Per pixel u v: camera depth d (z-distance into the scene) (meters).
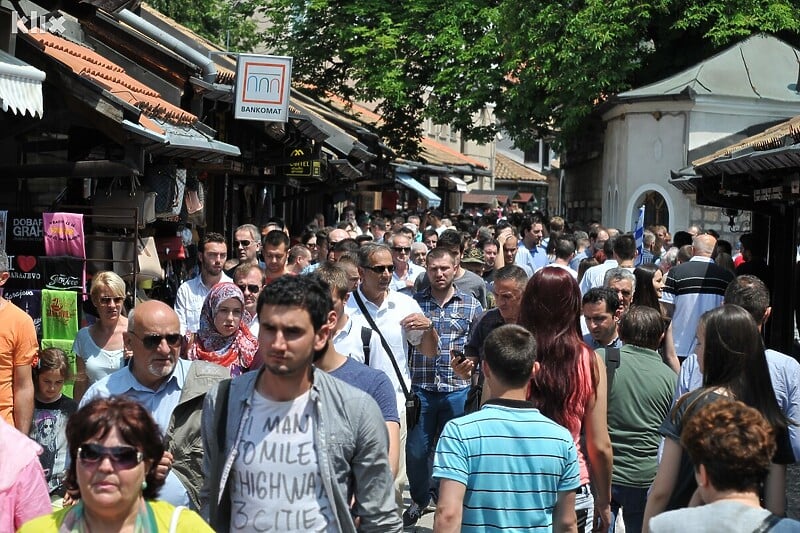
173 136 10.50
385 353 7.52
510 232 16.02
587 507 6.05
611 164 30.23
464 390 9.02
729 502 3.91
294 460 4.46
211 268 9.88
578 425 6.00
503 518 5.01
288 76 14.39
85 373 7.68
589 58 28.44
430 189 42.22
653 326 6.74
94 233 10.48
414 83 32.84
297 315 4.41
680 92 27.08
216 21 36.38
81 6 10.17
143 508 3.96
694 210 27.69
